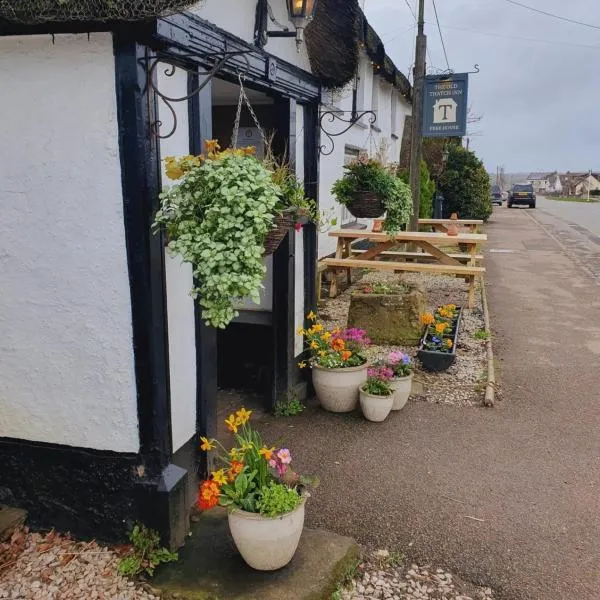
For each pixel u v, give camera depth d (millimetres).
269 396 4871
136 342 2828
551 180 105312
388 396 4613
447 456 4145
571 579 2891
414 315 6512
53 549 3020
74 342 2912
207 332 3408
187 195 2566
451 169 20562
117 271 2783
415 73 9227
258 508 2709
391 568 2979
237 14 3553
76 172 2740
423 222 11422
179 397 3215
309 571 2822
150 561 2879
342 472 3902
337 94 5398
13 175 2820
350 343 5055
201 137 3215
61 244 2830
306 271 5074
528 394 5383
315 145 4961
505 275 11742
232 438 4398
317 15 4629
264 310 5352
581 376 5898
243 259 2469
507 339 7195
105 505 3031
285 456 2900
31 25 2594
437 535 3230
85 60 2625
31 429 3062
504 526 3312
